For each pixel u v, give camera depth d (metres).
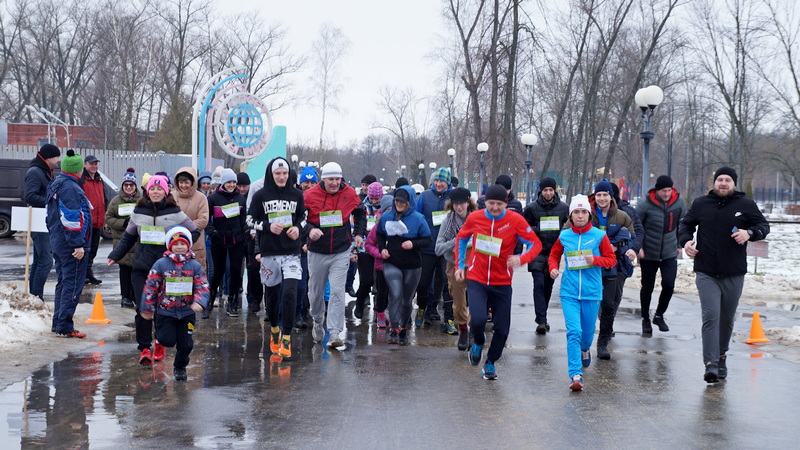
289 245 9.30
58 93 67.94
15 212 11.09
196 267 7.89
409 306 10.27
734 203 8.27
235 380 7.99
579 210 8.12
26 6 66.06
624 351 10.02
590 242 8.15
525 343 10.48
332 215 9.69
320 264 9.82
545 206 11.36
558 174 61.72
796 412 7.04
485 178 37.69
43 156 11.27
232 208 12.04
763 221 8.23
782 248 29.70
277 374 8.31
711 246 8.26
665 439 6.18
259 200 9.27
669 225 11.27
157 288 7.81
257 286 12.49
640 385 8.09
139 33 56.06
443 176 11.63
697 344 10.55
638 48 46.22
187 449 5.73
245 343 10.05
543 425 6.54
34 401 6.96
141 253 8.53
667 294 11.42
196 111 23.78
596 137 51.72
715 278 8.27
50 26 66.88
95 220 15.02
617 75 47.75
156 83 57.25
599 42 43.44
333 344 9.81
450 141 54.91
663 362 9.31
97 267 18.61
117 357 8.91
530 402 7.33
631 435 6.28
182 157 40.59
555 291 16.42
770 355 9.84
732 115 46.19
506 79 36.53
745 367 9.08
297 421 6.54
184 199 11.41
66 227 9.59
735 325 12.27
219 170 14.01
